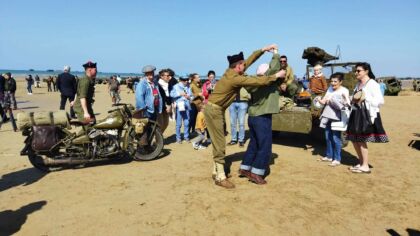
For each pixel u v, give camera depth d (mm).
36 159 6086
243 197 4836
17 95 27734
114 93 20297
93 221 4125
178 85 8625
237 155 7254
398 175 5777
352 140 5844
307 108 8008
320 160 6773
